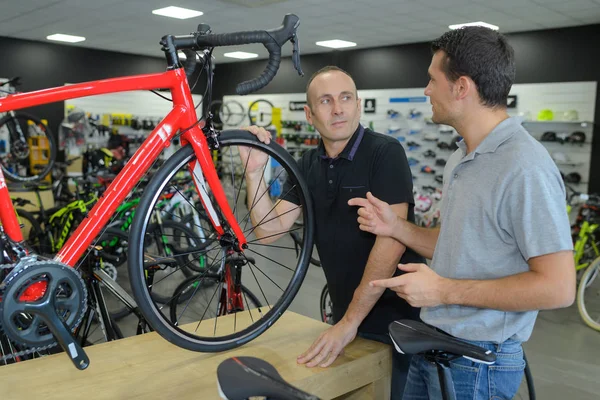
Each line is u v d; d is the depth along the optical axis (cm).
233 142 159
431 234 162
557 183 121
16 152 809
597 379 353
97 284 280
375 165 178
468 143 138
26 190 610
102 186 645
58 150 1111
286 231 189
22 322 134
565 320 473
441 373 120
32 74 1105
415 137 1034
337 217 186
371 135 186
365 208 156
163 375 146
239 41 141
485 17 764
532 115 862
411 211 182
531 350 401
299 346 168
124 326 410
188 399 131
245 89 144
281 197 190
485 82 128
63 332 126
